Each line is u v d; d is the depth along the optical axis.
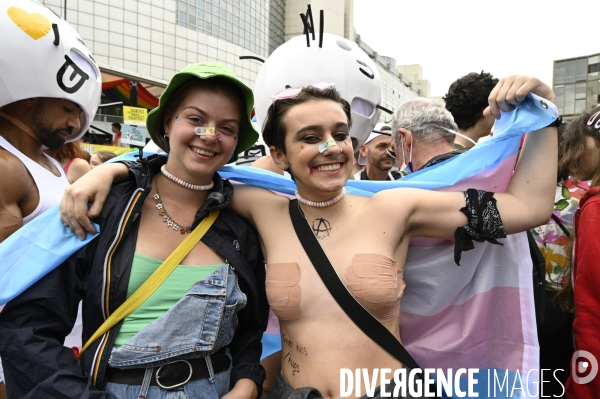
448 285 1.68
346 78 1.84
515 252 1.62
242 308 1.36
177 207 1.35
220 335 1.25
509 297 1.63
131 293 1.21
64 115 1.67
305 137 1.32
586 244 1.40
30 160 1.59
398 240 1.38
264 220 1.46
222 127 1.30
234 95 1.31
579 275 1.42
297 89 1.39
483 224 1.35
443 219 1.38
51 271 1.17
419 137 1.95
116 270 1.20
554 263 2.15
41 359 1.08
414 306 1.73
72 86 1.64
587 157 1.75
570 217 2.10
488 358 1.67
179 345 1.18
